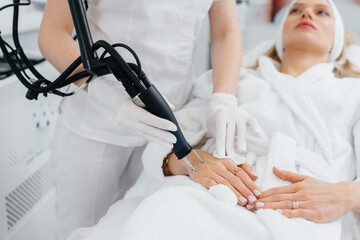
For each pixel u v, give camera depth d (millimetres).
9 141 1075
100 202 1147
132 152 1219
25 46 1379
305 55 1243
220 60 1094
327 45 1233
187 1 974
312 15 1221
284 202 792
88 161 1080
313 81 1143
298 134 1036
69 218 1136
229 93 1039
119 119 762
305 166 934
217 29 1137
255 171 916
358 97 1084
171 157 946
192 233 672
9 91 1038
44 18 881
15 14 762
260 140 981
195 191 779
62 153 1086
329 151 989
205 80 1227
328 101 1078
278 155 922
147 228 660
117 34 973
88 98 1023
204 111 1098
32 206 1219
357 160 1031
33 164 1220
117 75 663
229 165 870
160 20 968
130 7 945
